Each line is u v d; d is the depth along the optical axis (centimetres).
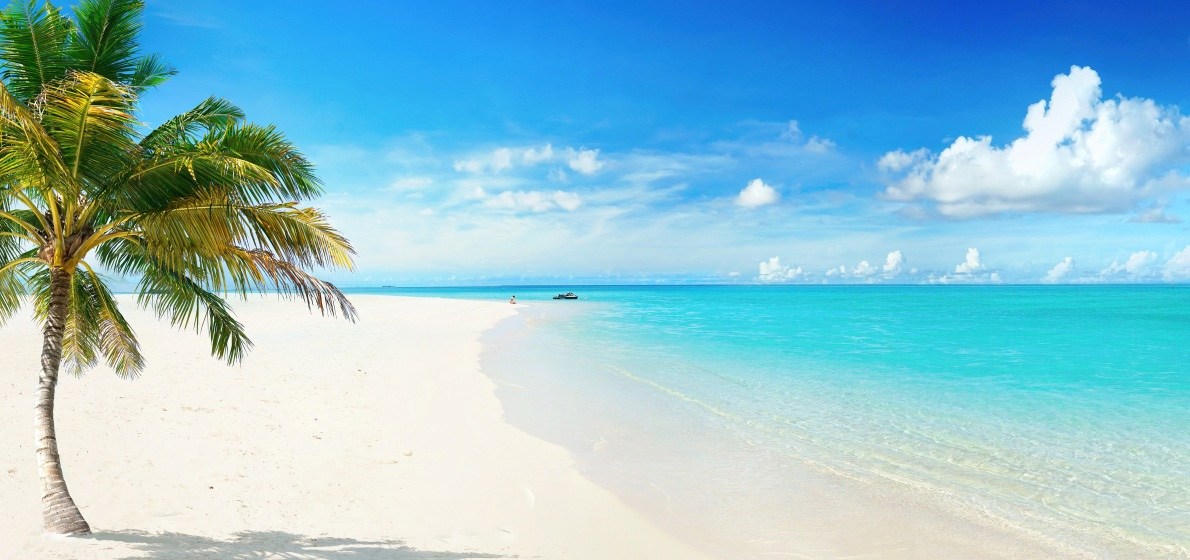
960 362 2148
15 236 714
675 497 866
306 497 804
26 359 1775
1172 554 688
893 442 1141
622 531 748
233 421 1152
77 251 641
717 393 1589
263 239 642
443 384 1658
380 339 2664
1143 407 1423
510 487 888
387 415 1280
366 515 755
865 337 3047
